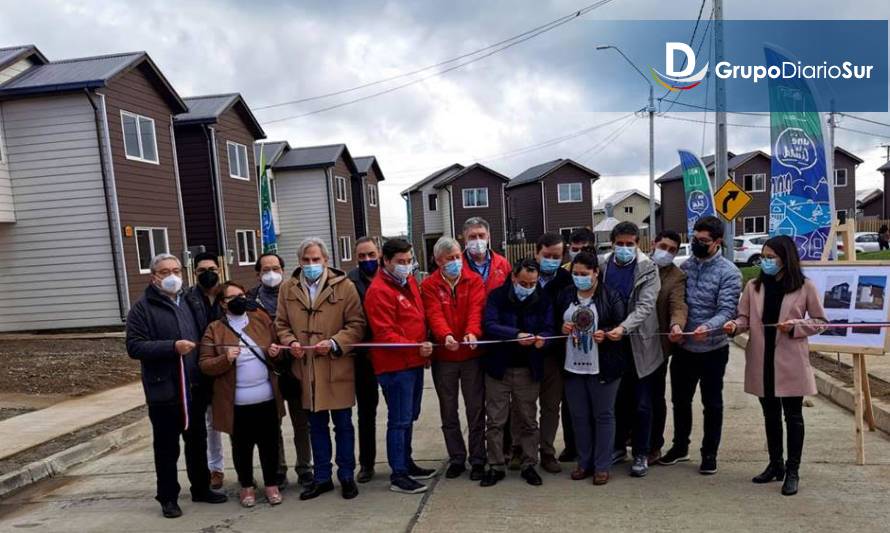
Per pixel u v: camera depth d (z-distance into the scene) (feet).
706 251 14.62
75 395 26.76
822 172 28.17
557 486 14.42
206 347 14.03
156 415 13.70
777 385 13.46
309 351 14.11
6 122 45.83
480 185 131.23
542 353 14.48
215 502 14.70
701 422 19.43
